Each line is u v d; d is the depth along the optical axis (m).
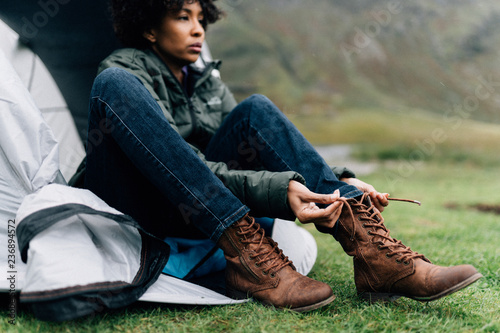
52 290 0.84
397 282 1.00
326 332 0.91
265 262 1.02
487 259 1.55
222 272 1.32
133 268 1.01
